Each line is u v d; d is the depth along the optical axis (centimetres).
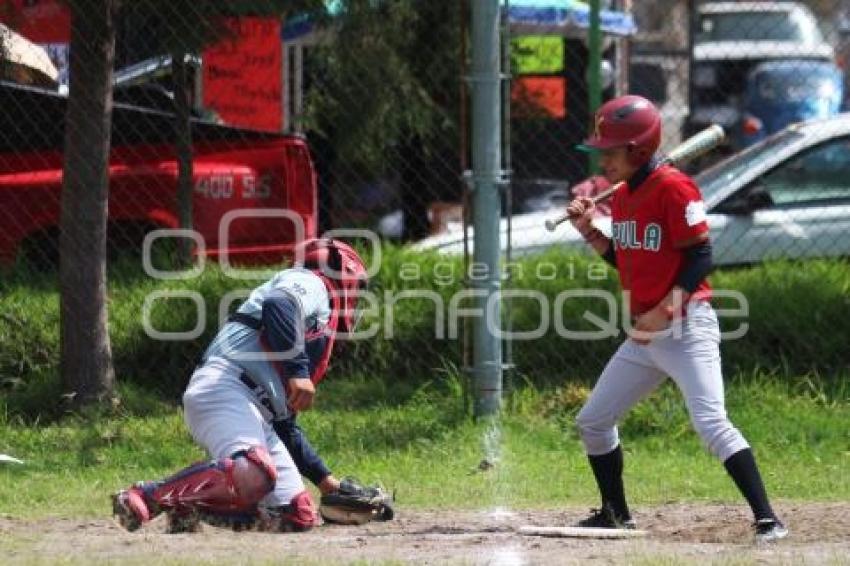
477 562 2100
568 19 5047
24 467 3119
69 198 3491
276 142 4056
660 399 3406
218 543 2252
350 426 3369
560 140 5256
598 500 2803
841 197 4000
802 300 3634
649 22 7412
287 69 4703
